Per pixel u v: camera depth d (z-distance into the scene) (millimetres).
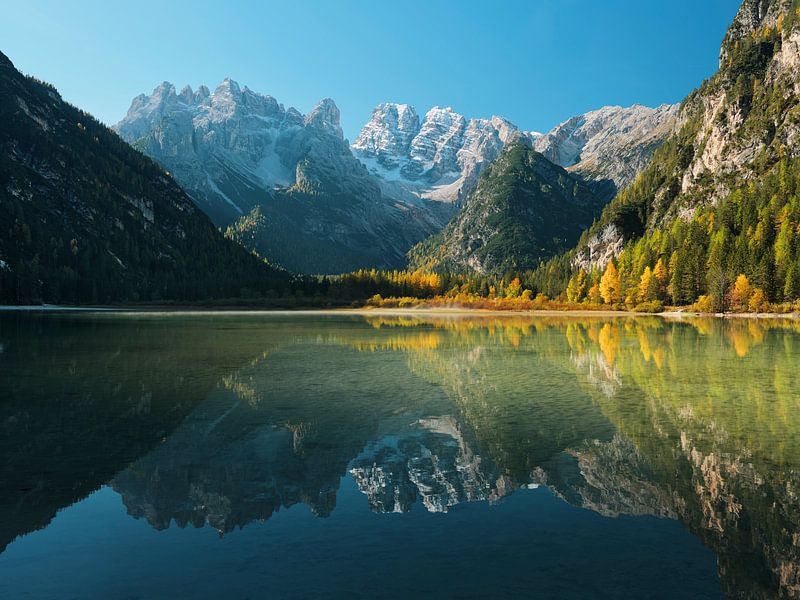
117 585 8680
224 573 9086
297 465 15336
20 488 13406
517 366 36938
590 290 176375
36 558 9680
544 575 8938
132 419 20984
